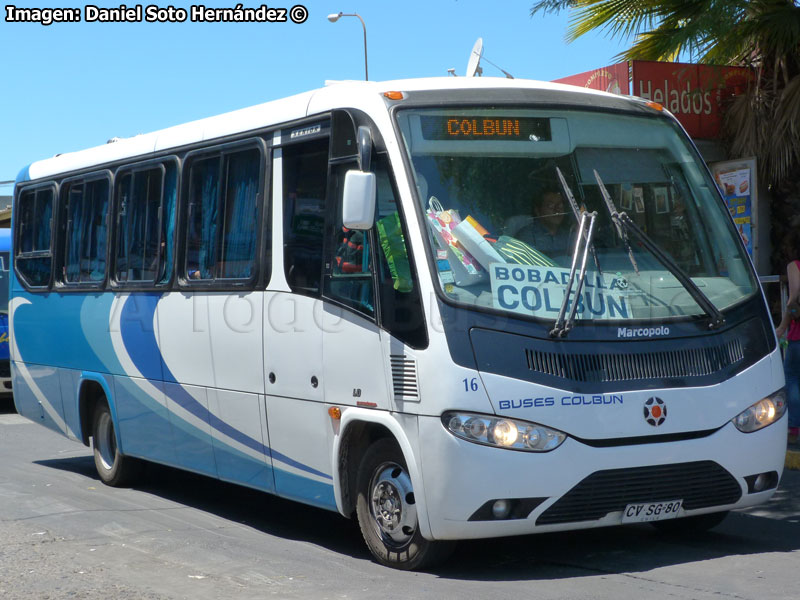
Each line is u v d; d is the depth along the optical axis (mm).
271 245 7465
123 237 9531
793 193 11906
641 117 7121
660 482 6184
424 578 6285
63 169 10695
